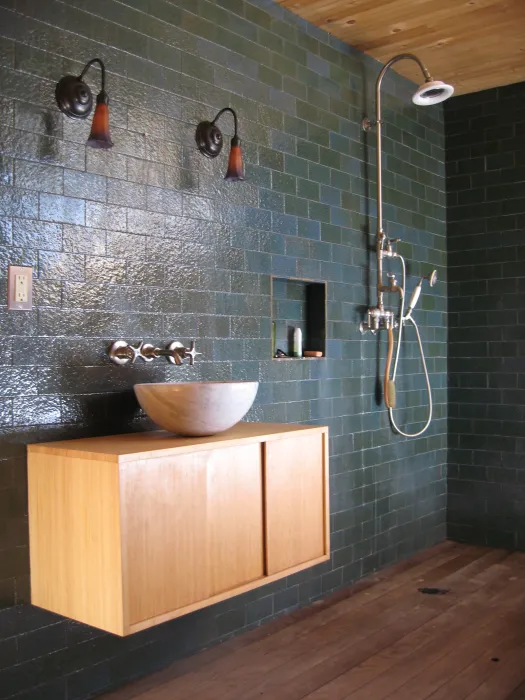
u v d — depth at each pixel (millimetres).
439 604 3461
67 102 2375
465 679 2652
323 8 3424
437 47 3910
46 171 2342
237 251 3104
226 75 3072
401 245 4285
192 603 2252
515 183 4500
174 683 2613
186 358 2854
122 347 2568
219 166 3025
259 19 3262
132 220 2635
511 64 4176
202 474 2299
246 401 2449
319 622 3234
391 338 3947
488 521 4582
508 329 4523
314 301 3688
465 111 4672
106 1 2555
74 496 2143
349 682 2631
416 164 4449
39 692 2326
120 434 2570
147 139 2701
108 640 2543
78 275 2441
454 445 4719
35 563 2273
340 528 3729
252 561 2500
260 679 2650
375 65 4066
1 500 2229
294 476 2691
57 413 2379
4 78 2223
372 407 3994
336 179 3734
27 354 2287
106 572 2055
